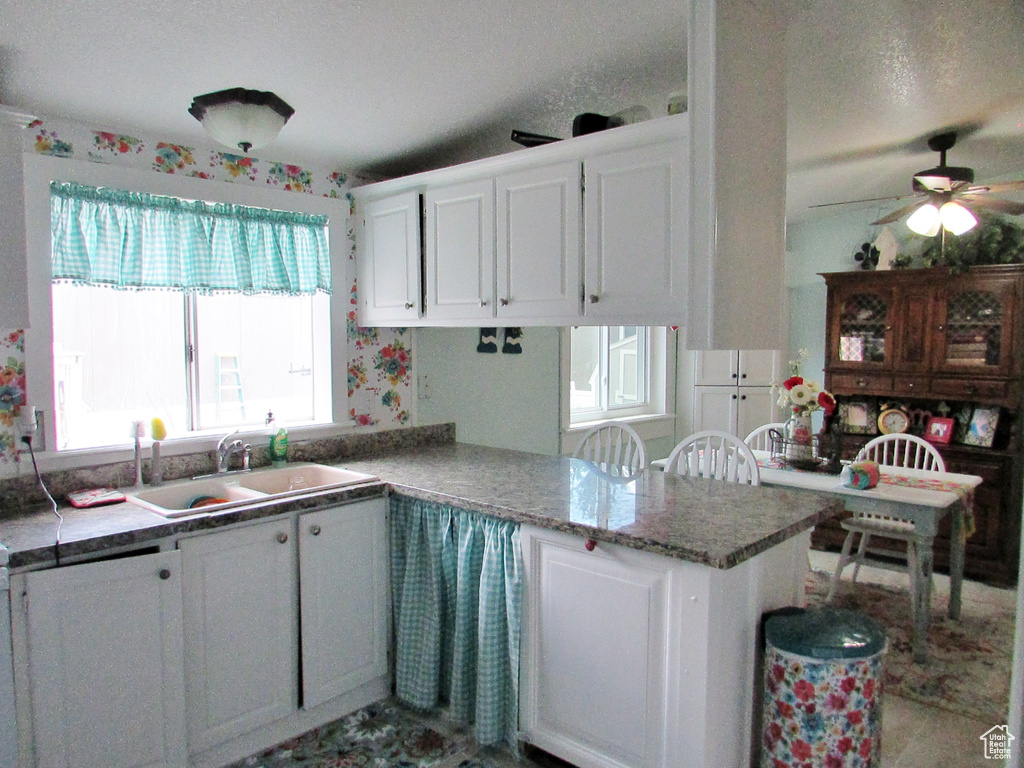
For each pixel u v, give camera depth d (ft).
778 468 11.20
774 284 6.15
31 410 7.20
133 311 8.46
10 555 5.49
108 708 6.02
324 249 9.80
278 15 5.66
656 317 6.97
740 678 5.91
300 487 8.96
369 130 8.49
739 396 17.44
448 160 9.87
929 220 11.03
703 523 6.21
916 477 10.66
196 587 6.57
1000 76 7.91
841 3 6.01
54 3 5.24
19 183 5.85
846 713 5.49
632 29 6.22
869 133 10.19
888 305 13.99
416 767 6.95
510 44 6.42
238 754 7.06
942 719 8.00
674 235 6.80
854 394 14.55
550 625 6.61
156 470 7.98
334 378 9.88
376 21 5.86
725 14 5.61
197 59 6.33
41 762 5.69
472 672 7.43
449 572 7.60
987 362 12.99
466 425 11.85
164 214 8.20
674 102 7.08
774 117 6.07
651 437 17.35
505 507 6.82
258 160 9.05
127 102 7.12
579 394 15.66
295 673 7.43
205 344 9.06
